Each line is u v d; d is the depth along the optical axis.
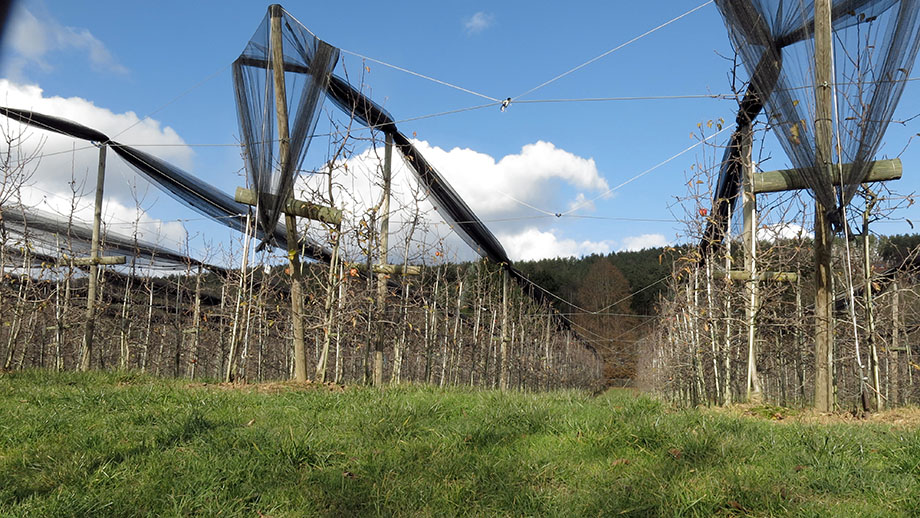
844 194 6.95
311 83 9.03
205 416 5.86
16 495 3.72
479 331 17.72
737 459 4.37
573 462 4.55
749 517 3.46
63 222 12.96
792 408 7.96
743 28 7.37
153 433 5.08
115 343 18.88
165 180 12.26
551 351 26.78
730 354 8.91
